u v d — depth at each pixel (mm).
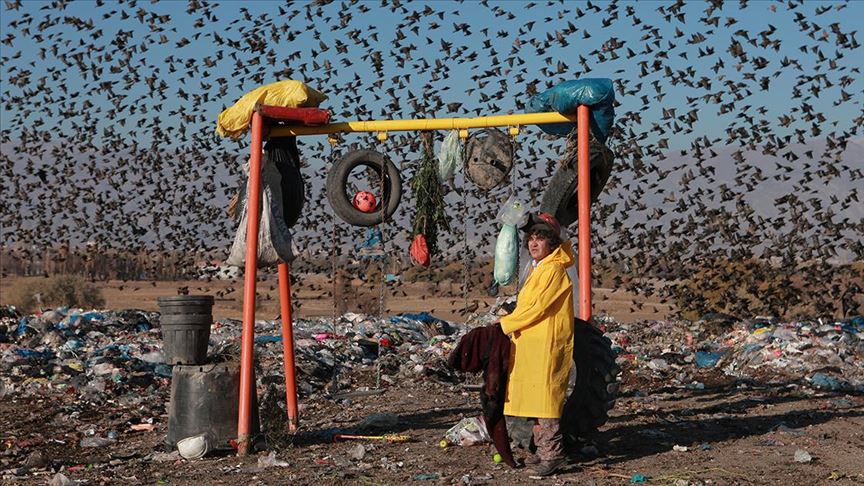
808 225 21812
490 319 21125
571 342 7746
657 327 20875
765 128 22766
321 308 43844
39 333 19828
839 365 14625
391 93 22781
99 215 30219
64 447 11148
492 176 9812
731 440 9211
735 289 22219
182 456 9359
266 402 9547
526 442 8172
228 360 9930
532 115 9367
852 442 9070
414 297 42094
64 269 40469
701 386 13688
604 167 9586
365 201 10352
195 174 29578
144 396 14406
